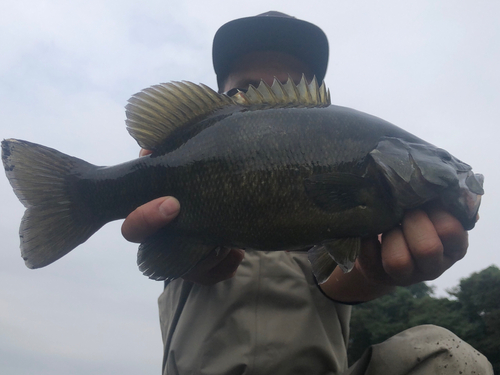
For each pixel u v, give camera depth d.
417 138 0.41
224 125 0.40
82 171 0.43
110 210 0.43
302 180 0.38
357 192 0.38
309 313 0.48
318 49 0.68
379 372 0.45
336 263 0.39
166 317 0.57
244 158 0.39
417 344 0.45
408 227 0.37
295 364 0.45
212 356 0.46
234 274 0.47
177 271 0.41
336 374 0.47
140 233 0.39
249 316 0.47
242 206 0.39
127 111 0.42
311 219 0.38
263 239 0.39
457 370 0.42
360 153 0.39
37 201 0.42
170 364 0.50
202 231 0.40
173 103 0.42
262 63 0.65
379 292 0.48
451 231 0.36
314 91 0.42
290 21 0.65
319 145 0.39
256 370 0.45
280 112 0.40
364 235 0.39
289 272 0.49
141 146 0.42
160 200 0.39
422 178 0.37
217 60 0.71
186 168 0.40
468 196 0.37
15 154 0.42
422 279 0.39
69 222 0.43
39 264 0.41
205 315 0.48
